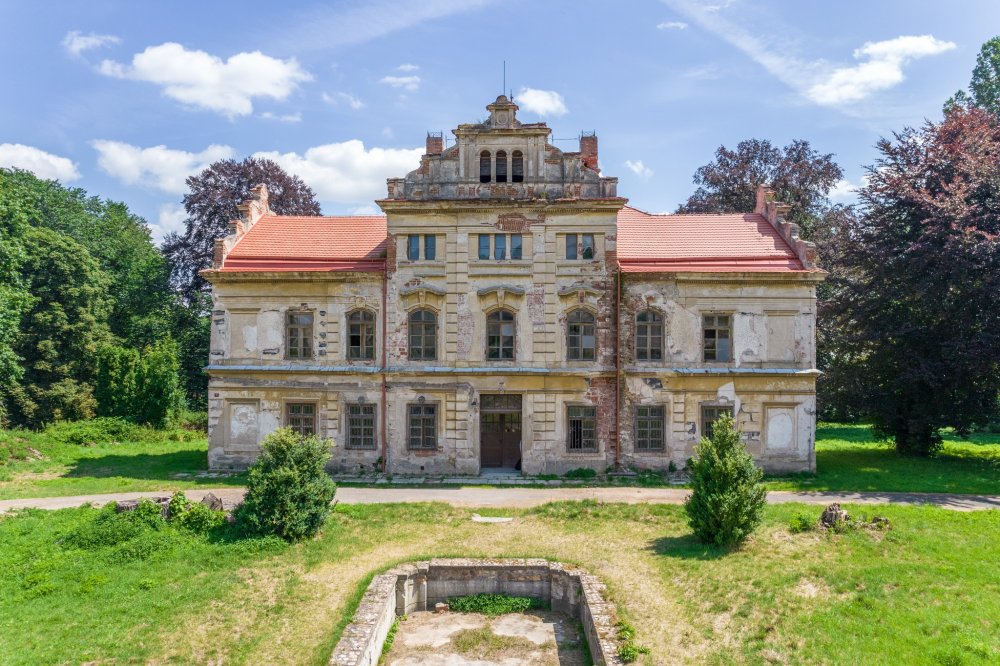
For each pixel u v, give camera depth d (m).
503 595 17.67
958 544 18.55
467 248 29.75
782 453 29.55
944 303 31.72
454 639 15.73
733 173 51.28
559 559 18.12
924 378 30.55
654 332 30.03
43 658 13.21
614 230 29.52
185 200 53.31
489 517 22.25
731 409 29.66
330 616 15.16
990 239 28.73
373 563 18.03
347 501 24.47
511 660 14.75
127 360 45.72
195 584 16.58
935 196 33.00
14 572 17.12
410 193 30.14
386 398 29.91
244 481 28.16
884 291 32.72
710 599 15.46
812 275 29.39
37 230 46.53
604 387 29.56
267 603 15.73
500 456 30.55
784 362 29.83
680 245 31.58
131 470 30.53
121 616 14.97
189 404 54.53
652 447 29.81
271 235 33.03
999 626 13.92
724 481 18.66
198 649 13.77
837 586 15.81
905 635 13.64
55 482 27.66
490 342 29.91
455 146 30.05
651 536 20.05
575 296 29.59
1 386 41.41
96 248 60.06
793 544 18.62
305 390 30.38
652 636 13.94
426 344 30.19
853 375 34.59
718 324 30.02
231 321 30.94
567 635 15.95
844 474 29.12
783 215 32.78
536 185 29.81
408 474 29.72
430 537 20.16
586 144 33.25
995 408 32.78
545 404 29.55
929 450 33.94
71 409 44.38
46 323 44.72
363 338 30.50
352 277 30.31
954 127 34.25
